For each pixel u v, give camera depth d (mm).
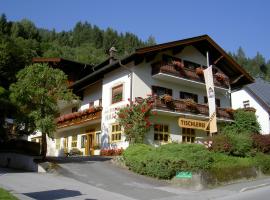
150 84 28266
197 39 30594
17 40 65125
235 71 34969
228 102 34625
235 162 19625
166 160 17828
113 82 29516
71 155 33438
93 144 31938
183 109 28156
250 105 40719
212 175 17250
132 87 27109
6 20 95562
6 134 27719
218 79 33062
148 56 28078
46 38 123000
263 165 21516
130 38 128375
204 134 30859
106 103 30000
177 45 28781
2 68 43469
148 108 25250
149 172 18656
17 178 17328
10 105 26641
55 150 39969
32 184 15641
